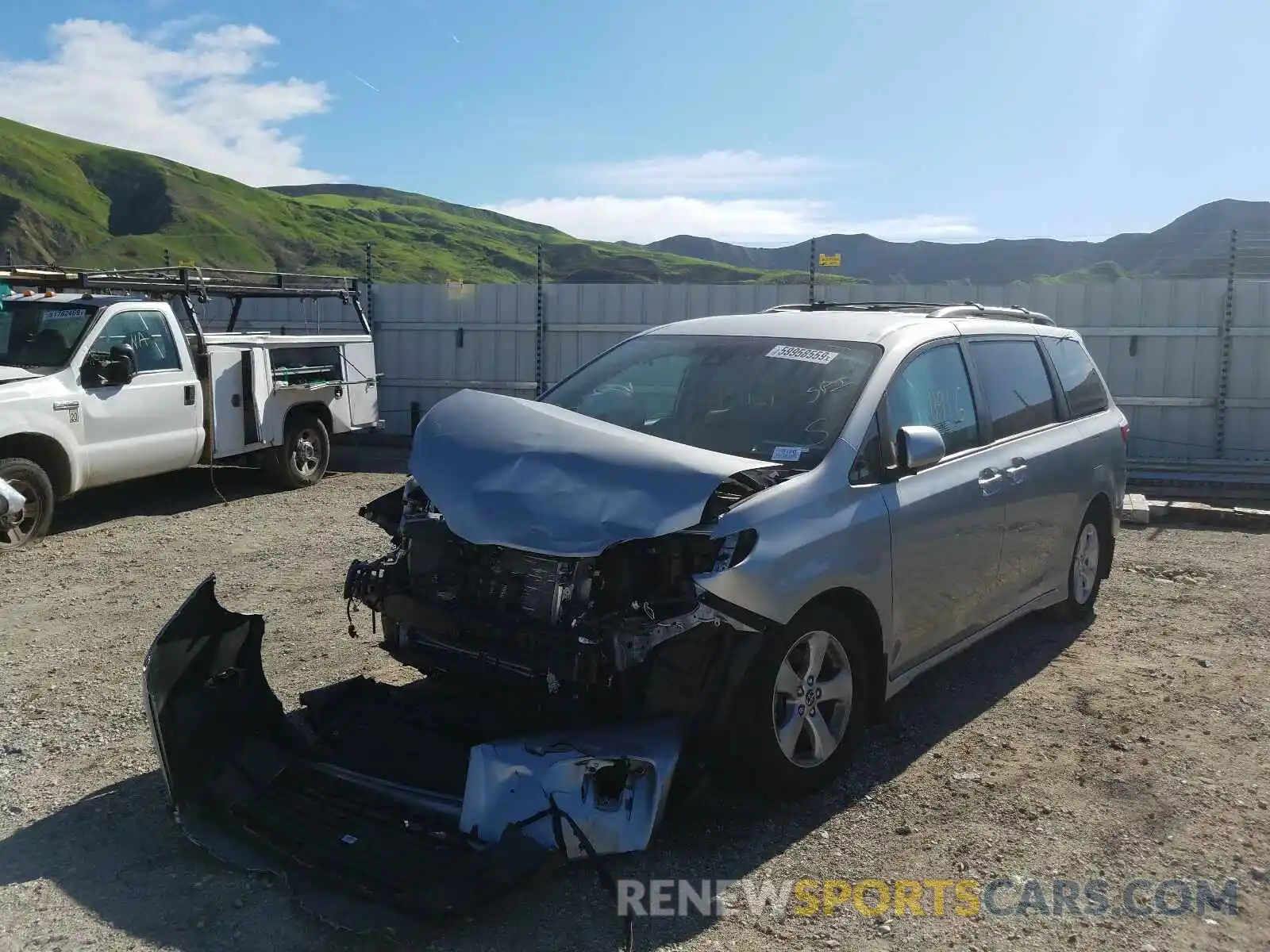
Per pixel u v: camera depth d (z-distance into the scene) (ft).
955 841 12.94
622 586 12.39
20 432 28.58
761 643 12.80
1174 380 41.86
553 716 12.90
